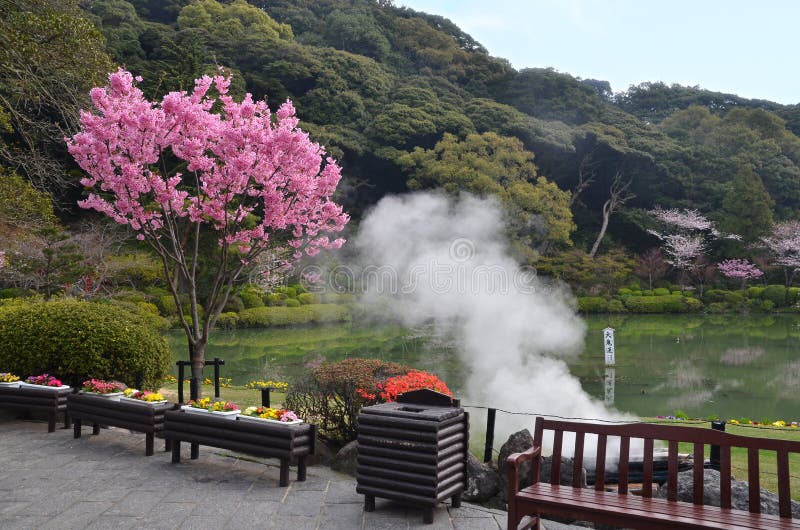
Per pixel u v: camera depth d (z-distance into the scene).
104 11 38.06
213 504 4.05
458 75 50.47
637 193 42.09
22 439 5.80
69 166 20.23
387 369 5.37
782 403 11.34
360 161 39.06
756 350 19.56
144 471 4.78
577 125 44.09
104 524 3.69
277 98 40.00
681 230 39.19
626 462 3.19
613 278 35.03
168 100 6.23
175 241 7.00
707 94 58.19
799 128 50.62
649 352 18.89
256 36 43.31
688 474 4.13
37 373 6.65
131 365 6.77
